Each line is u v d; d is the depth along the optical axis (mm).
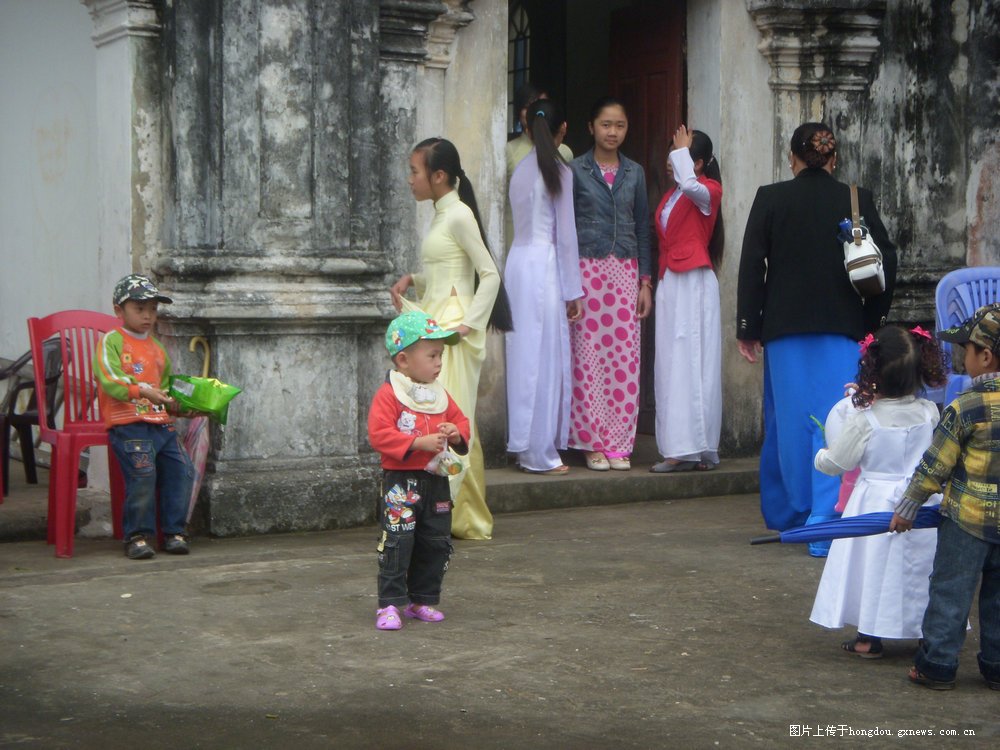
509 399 8055
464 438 5363
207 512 6996
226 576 6133
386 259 7633
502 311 6965
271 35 7133
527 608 5613
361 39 7422
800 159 6941
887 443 4988
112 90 7473
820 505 6613
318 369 7316
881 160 9125
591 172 8312
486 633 5230
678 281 8227
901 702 4484
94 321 7133
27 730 4156
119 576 6129
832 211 6805
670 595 5848
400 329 5363
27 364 8586
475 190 8141
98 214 7785
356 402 7457
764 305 6965
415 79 7789
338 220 7375
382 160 7723
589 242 8297
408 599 5426
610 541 6980
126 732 4141
